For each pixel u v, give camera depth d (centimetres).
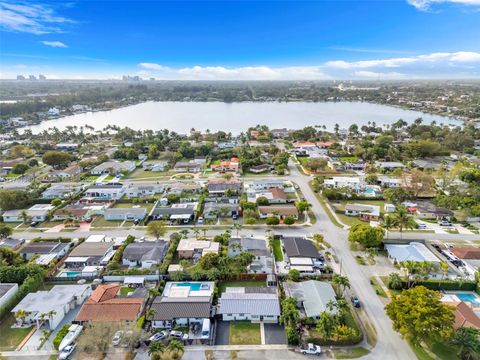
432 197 13200
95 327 5856
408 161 18338
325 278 7919
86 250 9062
